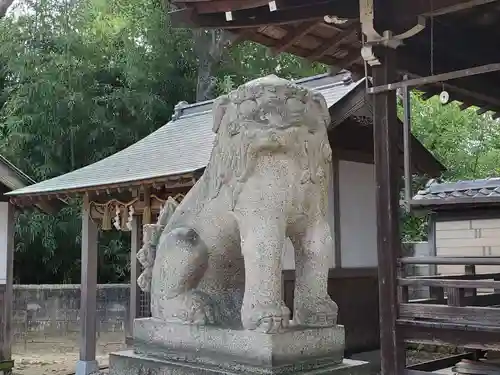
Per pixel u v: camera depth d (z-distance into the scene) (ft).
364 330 28.12
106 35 48.75
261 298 9.44
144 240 12.00
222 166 10.28
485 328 11.87
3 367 29.55
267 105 9.64
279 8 13.62
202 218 10.69
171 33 48.34
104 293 38.37
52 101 45.01
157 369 10.32
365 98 25.14
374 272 28.60
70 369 31.71
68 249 46.68
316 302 10.04
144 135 48.19
